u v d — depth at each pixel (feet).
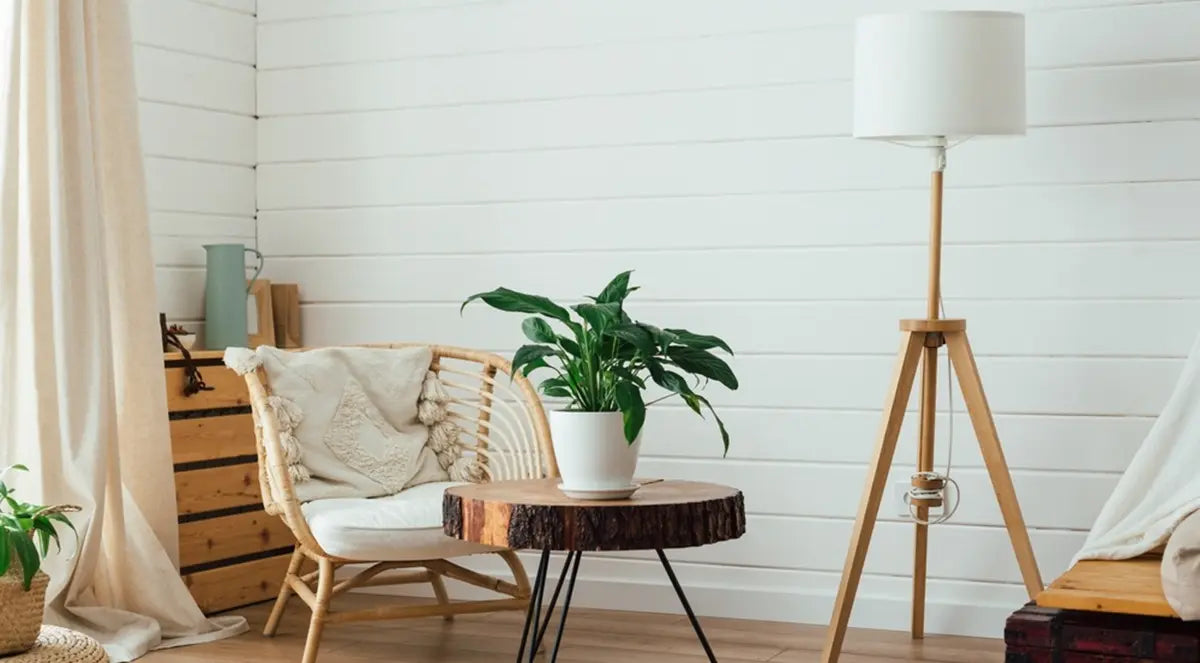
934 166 11.34
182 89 14.52
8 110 11.82
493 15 14.20
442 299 14.53
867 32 10.96
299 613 13.57
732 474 13.29
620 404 8.95
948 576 12.57
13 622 10.22
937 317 11.32
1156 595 8.61
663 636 12.43
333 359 12.32
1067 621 8.55
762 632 12.56
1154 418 11.93
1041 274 12.25
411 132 14.64
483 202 14.30
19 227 11.93
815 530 12.99
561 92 13.92
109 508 12.21
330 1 15.01
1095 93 12.04
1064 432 12.21
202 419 13.42
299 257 15.25
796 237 13.01
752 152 13.15
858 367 12.82
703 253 13.37
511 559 11.78
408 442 12.46
